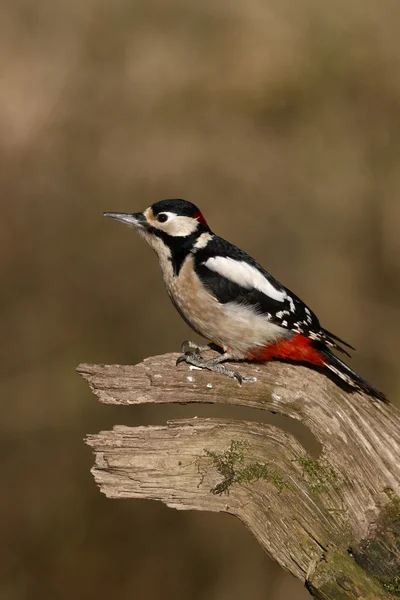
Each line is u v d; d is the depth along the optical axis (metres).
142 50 15.84
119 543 11.82
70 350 13.26
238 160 15.03
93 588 11.62
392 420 7.20
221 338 8.18
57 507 11.89
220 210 14.73
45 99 15.45
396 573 6.38
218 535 11.89
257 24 15.72
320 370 7.72
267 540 6.70
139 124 15.38
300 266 14.39
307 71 15.30
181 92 15.54
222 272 8.16
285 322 7.91
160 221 8.46
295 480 6.78
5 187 14.61
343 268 14.23
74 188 14.77
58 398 12.55
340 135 15.00
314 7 15.42
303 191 14.80
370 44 15.12
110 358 13.43
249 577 11.67
